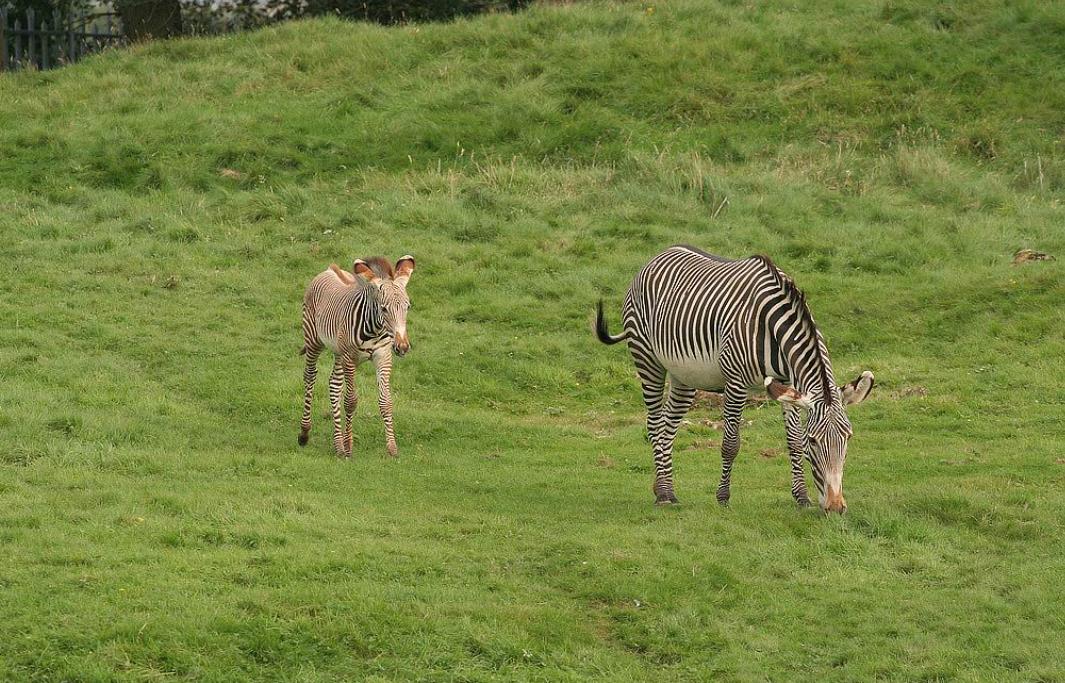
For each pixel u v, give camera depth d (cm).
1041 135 5734
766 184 5231
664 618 1862
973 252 4584
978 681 1673
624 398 3616
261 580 1873
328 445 3050
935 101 5981
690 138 5791
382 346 2934
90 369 3450
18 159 5550
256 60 6694
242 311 4131
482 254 4647
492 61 6469
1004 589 2003
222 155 5619
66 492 2339
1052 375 3534
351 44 6744
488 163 5538
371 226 4900
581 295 4312
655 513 2408
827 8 6988
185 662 1603
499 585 1944
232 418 3228
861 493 2488
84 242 4628
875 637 1823
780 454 3034
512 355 3856
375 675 1628
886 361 3738
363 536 2162
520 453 3050
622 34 6669
